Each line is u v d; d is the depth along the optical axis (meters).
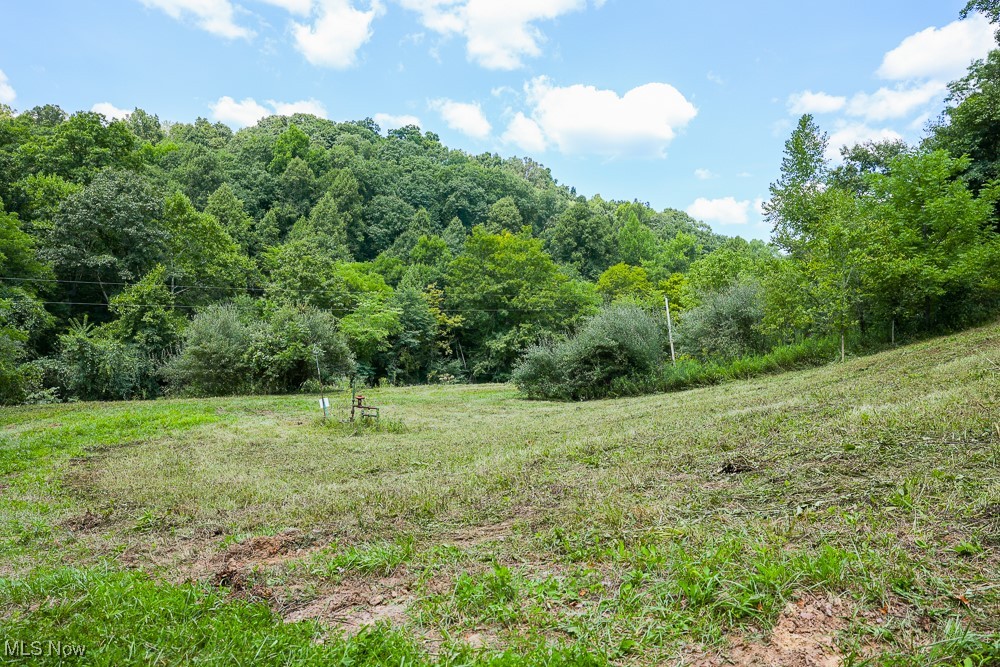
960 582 2.87
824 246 20.41
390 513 5.73
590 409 16.83
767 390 14.05
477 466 7.88
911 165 20.56
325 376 30.81
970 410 5.82
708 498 4.75
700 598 3.00
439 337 49.28
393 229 79.69
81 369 27.20
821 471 4.93
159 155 65.94
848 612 2.74
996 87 21.61
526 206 97.75
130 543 5.36
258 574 4.09
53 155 37.59
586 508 4.93
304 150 82.25
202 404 22.16
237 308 36.81
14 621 3.24
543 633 2.92
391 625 3.20
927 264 18.89
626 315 23.05
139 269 35.50
